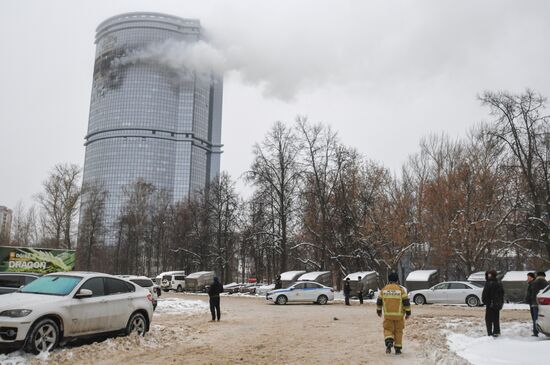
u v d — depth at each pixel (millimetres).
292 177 50156
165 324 17203
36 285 11758
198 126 170500
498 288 13570
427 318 19750
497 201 43625
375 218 48656
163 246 74062
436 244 44938
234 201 60719
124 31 177875
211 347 12227
